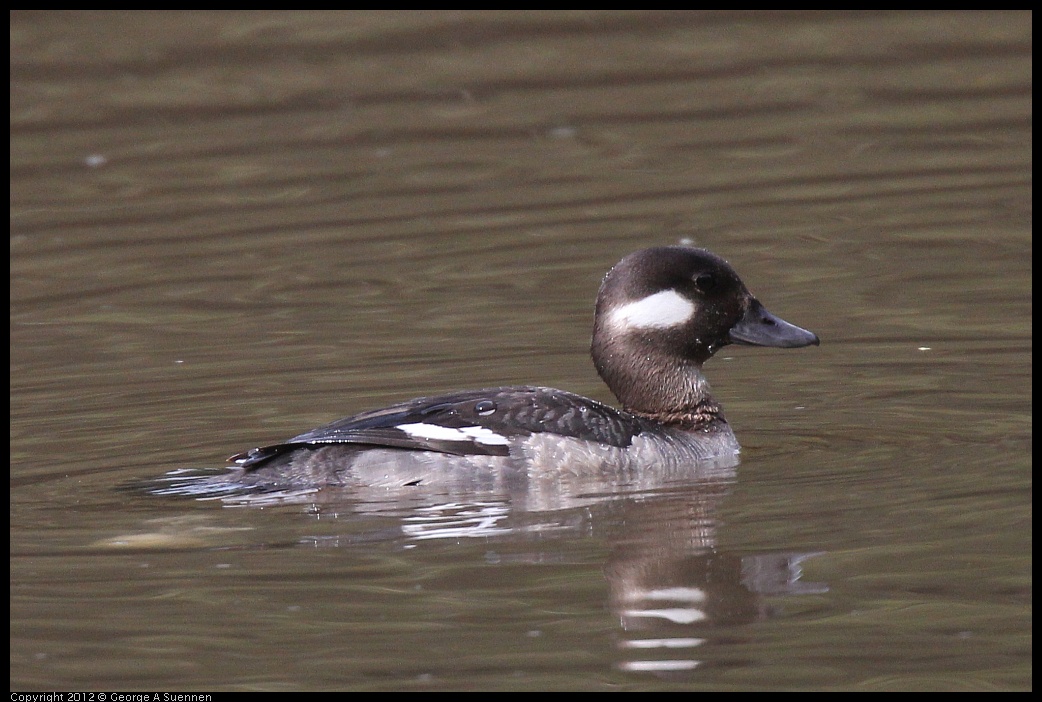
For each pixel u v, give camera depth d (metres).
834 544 10.06
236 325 16.59
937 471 11.51
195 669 8.67
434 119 24.81
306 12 28.86
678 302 13.03
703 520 10.66
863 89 25.67
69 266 19.16
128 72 26.52
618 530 10.52
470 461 11.59
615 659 8.69
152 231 20.42
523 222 20.30
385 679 8.52
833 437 12.68
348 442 11.39
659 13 29.14
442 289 17.70
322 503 11.18
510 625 9.09
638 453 11.95
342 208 21.16
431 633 9.02
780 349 15.34
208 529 10.63
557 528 10.60
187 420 13.45
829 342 15.40
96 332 16.53
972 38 27.58
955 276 17.38
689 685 8.39
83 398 14.20
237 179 22.50
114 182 22.50
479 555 10.10
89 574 9.89
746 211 20.44
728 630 8.98
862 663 8.55
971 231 19.09
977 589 9.31
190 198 21.78
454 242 19.55
